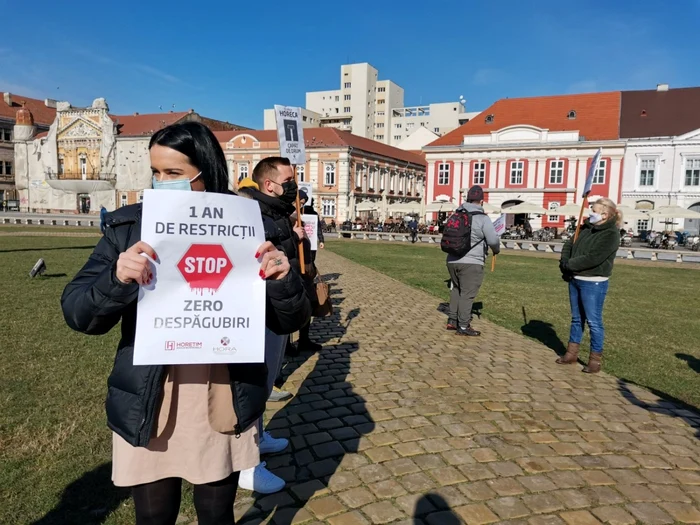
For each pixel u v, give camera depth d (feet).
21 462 10.77
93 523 8.87
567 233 127.85
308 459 11.59
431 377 17.39
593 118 153.38
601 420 14.16
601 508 9.89
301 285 6.46
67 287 5.71
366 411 14.35
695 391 16.84
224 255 5.67
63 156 201.05
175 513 6.34
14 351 18.66
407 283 42.19
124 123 200.54
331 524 9.19
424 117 377.91
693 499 10.32
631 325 27.37
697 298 38.37
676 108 150.41
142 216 5.38
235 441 6.36
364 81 369.91
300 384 16.52
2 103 216.33
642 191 143.33
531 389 16.47
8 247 62.69
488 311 30.30
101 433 12.25
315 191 170.19
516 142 150.41
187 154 6.01
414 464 11.40
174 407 5.98
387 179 198.90
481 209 22.99
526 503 9.98
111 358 18.19
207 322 5.60
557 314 29.89
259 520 9.30
